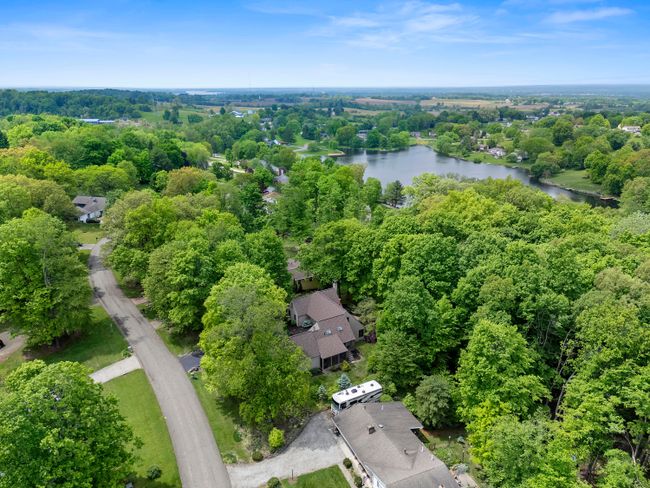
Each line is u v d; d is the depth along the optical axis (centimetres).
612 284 4962
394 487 3728
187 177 11550
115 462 3322
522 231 7812
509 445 3506
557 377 4756
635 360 4059
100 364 5634
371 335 6562
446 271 6050
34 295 5412
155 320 6662
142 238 7219
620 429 3728
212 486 4034
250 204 11438
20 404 2884
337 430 4750
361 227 7888
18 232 5544
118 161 13325
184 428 4694
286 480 4128
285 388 4562
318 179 13100
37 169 10625
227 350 4591
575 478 3500
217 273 6225
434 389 4791
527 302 4941
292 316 6900
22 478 2822
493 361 4353
